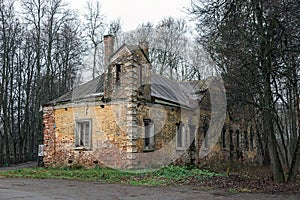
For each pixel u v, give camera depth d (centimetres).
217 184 1517
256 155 3281
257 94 1561
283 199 1139
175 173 1809
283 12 1344
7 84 3638
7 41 3547
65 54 3681
